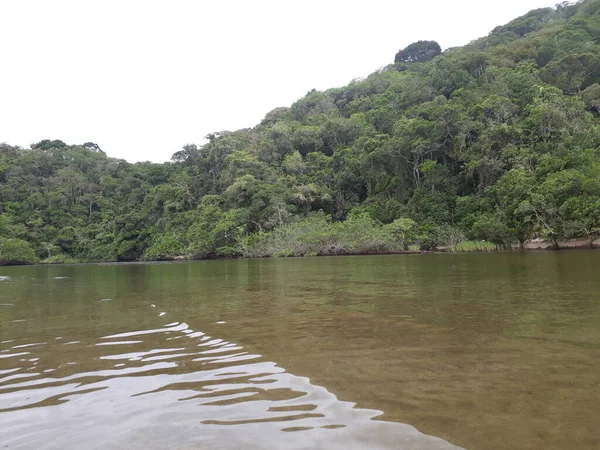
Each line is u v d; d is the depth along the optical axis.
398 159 41.22
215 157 56.19
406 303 6.25
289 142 59.44
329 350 3.65
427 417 2.19
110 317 6.00
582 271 10.53
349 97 81.19
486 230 29.91
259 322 5.15
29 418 2.40
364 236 33.88
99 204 64.50
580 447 1.82
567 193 27.00
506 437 1.94
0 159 71.44
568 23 59.84
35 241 55.47
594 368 2.91
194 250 43.44
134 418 2.34
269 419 2.24
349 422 2.16
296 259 29.56
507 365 3.04
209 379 2.99
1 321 5.93
